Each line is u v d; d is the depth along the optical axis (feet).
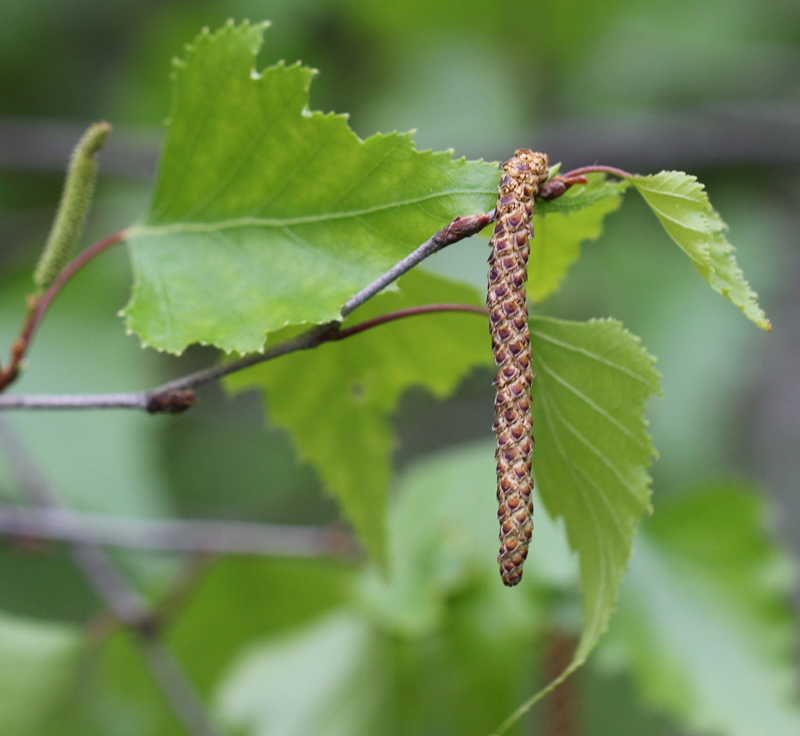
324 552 2.02
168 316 1.61
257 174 1.62
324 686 1.89
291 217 1.61
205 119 1.62
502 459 1.54
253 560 2.06
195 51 1.62
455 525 1.87
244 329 1.60
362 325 1.61
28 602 2.80
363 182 1.60
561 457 1.61
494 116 2.81
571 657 1.83
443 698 1.85
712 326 2.52
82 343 2.67
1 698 1.86
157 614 1.95
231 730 1.90
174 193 1.63
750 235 2.77
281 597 2.10
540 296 1.66
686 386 2.48
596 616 1.59
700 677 1.82
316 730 1.87
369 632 1.89
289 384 1.71
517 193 1.56
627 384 1.58
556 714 1.82
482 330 1.68
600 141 2.78
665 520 1.87
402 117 2.84
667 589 1.86
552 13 2.77
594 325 1.59
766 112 2.81
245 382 1.71
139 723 1.95
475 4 2.78
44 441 2.45
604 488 1.60
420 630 1.83
